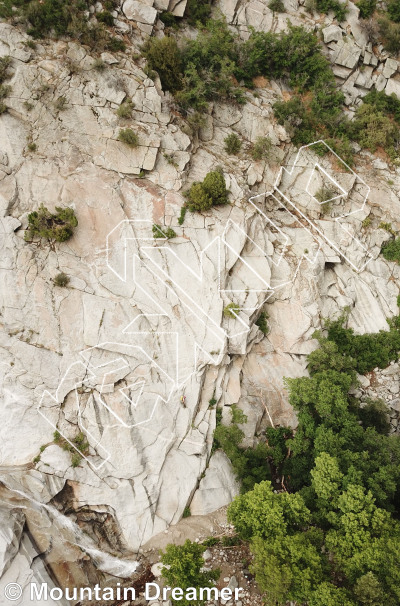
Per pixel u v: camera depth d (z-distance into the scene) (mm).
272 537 14641
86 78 21656
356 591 13141
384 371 23203
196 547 14297
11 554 15430
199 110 24312
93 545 17234
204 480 18953
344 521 14570
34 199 19844
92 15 23234
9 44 21031
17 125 20312
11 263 18938
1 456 17344
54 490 17172
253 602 15680
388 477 16219
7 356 18250
